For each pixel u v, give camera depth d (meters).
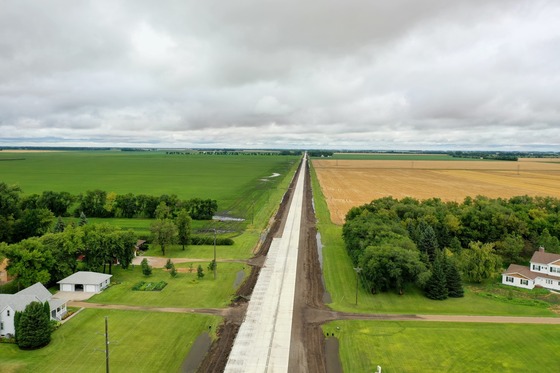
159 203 142.75
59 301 63.56
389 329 60.94
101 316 63.78
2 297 58.12
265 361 51.66
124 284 77.94
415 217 115.00
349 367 50.72
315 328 61.12
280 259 96.56
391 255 75.19
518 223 102.00
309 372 49.44
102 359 51.50
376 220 100.56
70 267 78.94
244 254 100.19
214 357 52.34
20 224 107.38
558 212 113.06
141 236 110.69
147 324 61.25
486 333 59.78
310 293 75.44
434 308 69.44
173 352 53.44
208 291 75.06
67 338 56.72
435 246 91.75
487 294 76.19
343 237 109.50
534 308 70.12
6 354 52.28
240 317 64.38
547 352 54.53
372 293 76.00
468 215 107.38
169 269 86.56
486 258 82.81
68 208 154.75
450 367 50.91
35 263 72.56
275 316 65.00
